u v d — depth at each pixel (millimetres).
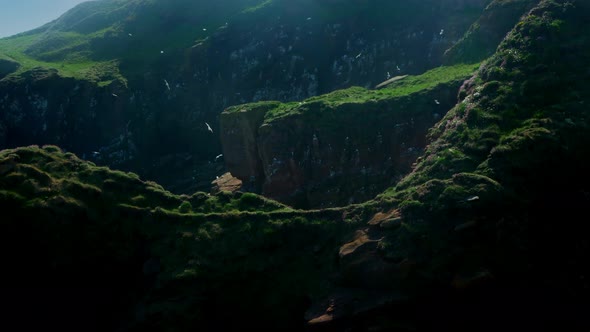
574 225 23859
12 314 25750
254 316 24391
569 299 22203
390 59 60562
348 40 63750
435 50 58000
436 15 59906
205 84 65812
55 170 27797
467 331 21859
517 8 38688
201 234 26016
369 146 36281
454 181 23625
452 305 21938
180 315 23578
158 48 70750
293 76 64188
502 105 27422
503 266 21859
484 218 22375
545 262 22750
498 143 25453
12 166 26938
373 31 62875
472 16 56219
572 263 23031
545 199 23688
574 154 24562
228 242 25641
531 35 30094
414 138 35344
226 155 41625
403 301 21844
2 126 61188
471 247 22062
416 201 23438
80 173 28078
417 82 40219
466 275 21469
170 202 28141
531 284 22141
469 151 25891
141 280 25828
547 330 21766
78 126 61625
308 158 37125
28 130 61594
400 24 61594
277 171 37250
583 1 31000
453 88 35438
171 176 56688
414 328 21641
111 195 27516
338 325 22391
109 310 25797
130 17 78375
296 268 24828
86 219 26297
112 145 60719
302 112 37719
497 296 21781
